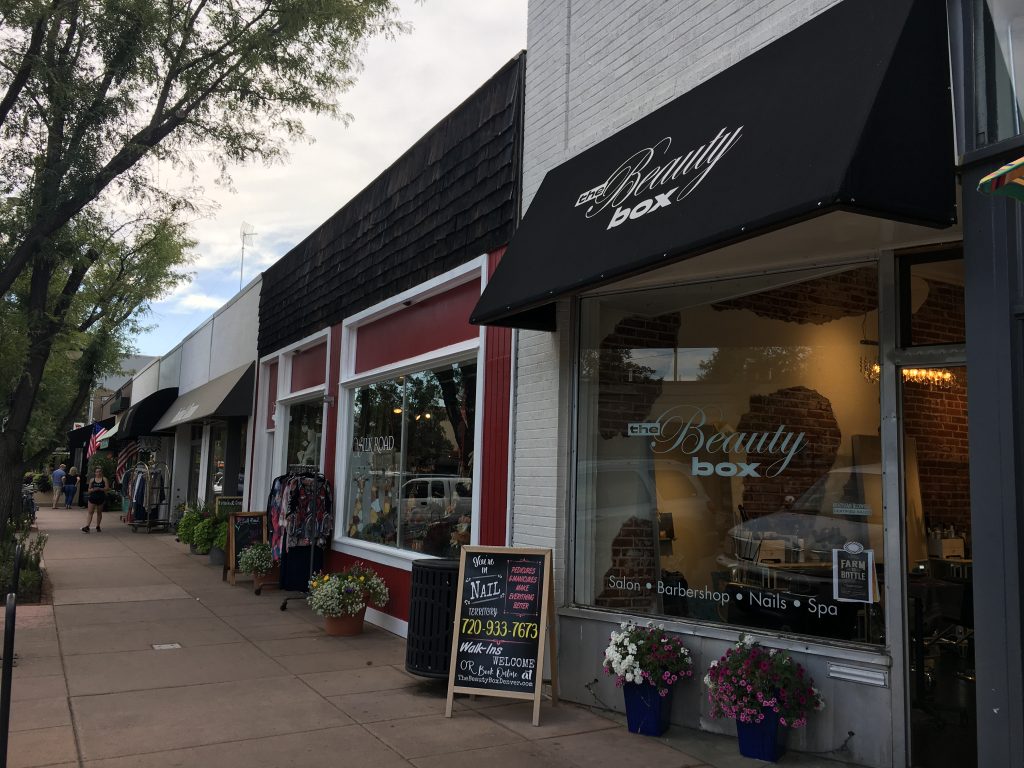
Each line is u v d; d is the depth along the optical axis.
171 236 18.16
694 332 5.93
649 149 5.48
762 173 4.15
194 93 9.69
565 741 5.12
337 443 10.88
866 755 4.60
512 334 7.14
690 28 5.80
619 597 6.07
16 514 16.34
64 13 8.67
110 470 30.45
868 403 4.95
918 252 4.84
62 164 8.99
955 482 4.80
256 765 4.62
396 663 7.15
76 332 13.09
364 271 10.55
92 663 6.92
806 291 5.34
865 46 4.14
